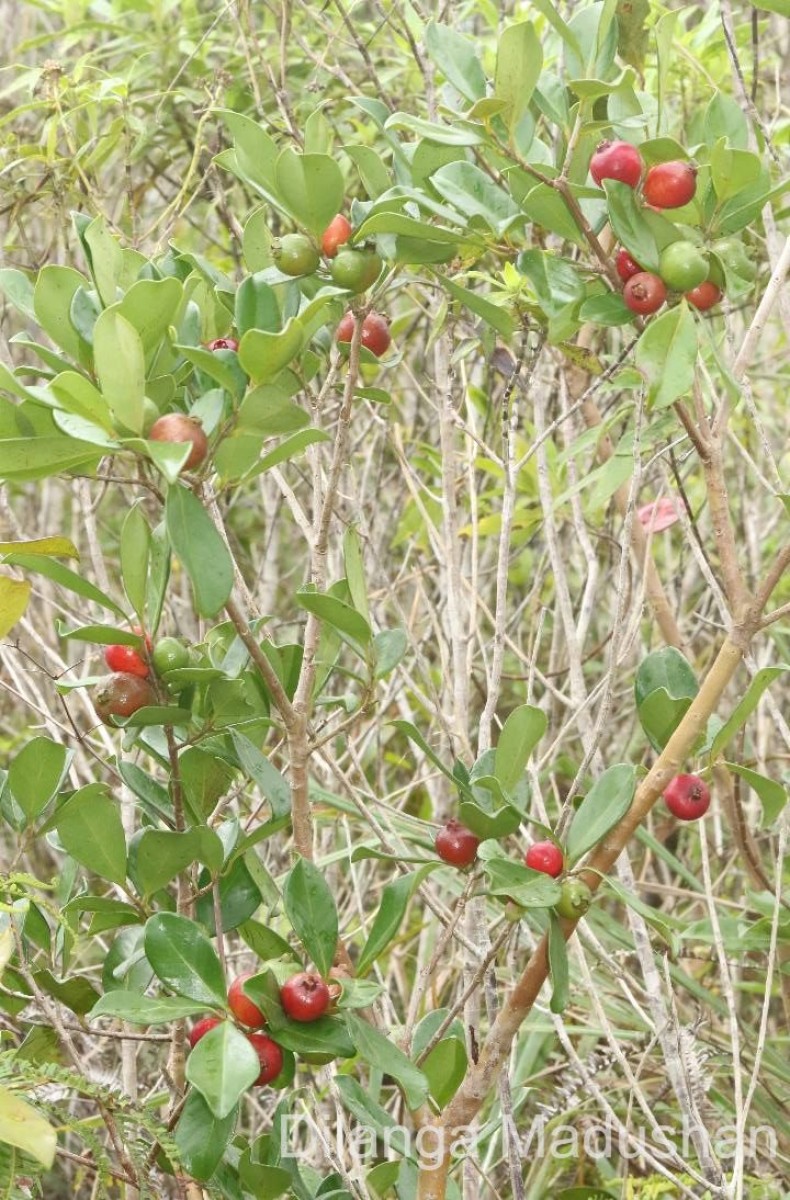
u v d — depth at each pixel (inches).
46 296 54.9
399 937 81.4
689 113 82.7
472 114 56.9
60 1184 77.4
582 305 57.9
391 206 57.7
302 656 60.3
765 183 59.2
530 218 58.5
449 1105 57.6
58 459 52.5
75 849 57.4
